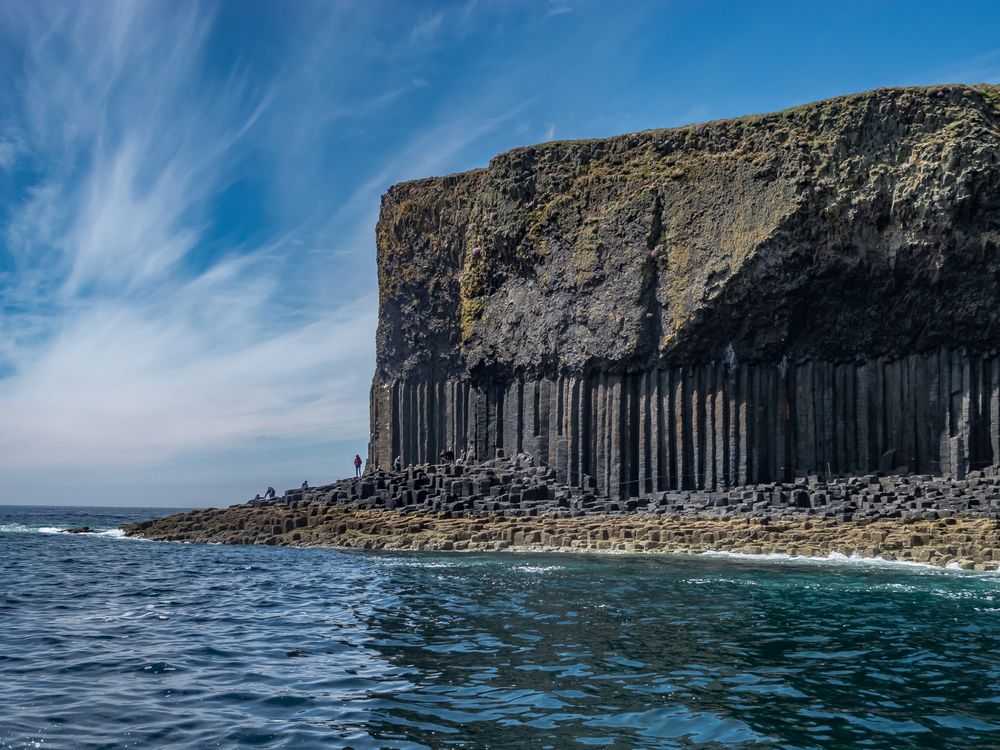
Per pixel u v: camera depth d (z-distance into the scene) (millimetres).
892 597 25094
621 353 54469
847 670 16000
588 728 12516
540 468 56469
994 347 48062
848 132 50344
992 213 47312
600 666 16234
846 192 49438
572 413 56125
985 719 13086
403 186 70812
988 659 16969
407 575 31109
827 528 40344
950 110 49094
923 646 18141
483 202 63000
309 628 20438
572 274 57406
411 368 67312
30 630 20531
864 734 12328
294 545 48344
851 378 51094
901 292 49625
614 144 58906
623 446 54344
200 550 45438
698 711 13336
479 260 62344
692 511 47531
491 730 12430
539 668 16078
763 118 53312
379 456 68688
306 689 14625
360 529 48125
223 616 22438
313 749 11602
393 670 15977
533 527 44094
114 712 13273
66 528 67812
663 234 54656
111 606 24500
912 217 48375
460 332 65250
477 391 62250
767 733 12336
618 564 34469
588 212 57781
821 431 50969
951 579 29484
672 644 18219
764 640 18688
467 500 51938
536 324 58688
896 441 49781
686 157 55656
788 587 27234
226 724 12680
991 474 45031
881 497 44250
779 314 51219
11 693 14367
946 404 48531
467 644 18312
